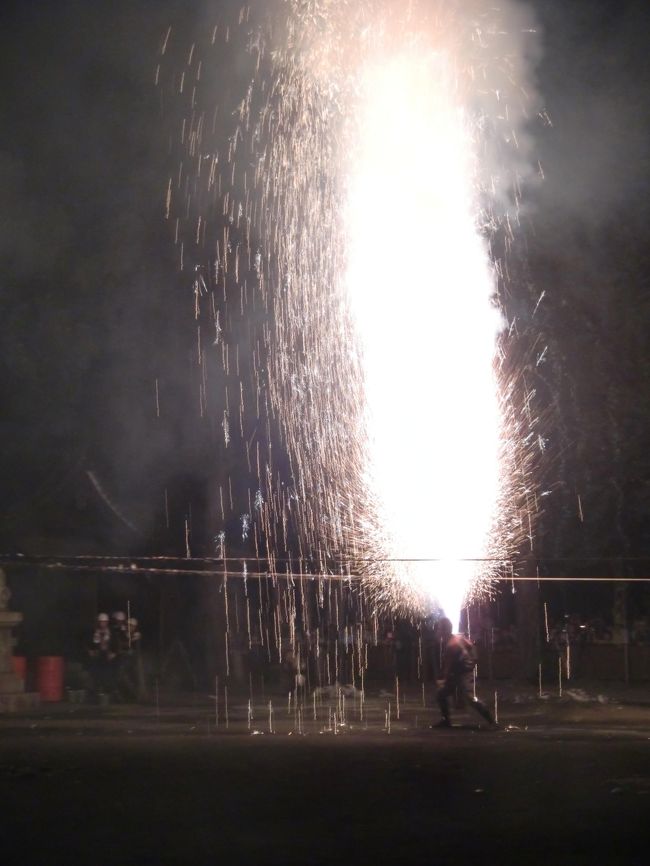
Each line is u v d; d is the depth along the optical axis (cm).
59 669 2542
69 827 1024
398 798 1172
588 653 3169
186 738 1730
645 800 1159
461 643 1922
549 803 1141
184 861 889
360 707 2341
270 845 948
